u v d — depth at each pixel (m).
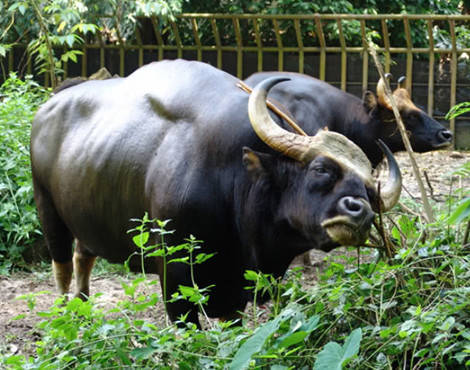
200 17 15.58
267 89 4.77
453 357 3.78
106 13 14.41
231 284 5.15
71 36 11.20
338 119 9.05
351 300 4.41
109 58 16.05
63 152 5.84
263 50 15.94
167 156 5.05
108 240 5.59
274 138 4.61
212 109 5.05
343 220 4.28
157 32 15.67
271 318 4.83
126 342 4.11
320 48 15.82
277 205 4.73
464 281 4.33
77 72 15.98
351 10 16.81
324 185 4.43
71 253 6.48
